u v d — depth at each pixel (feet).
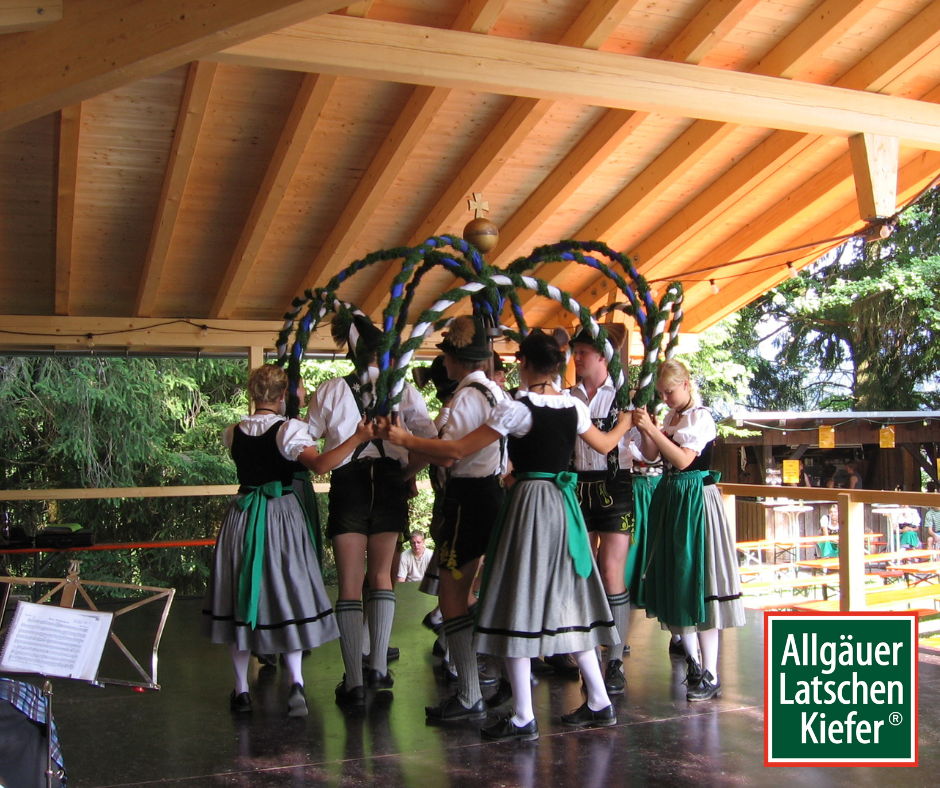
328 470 10.17
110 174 19.26
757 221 25.04
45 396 34.04
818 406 51.57
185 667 13.34
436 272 24.75
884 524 38.29
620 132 19.80
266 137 18.94
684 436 11.09
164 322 23.12
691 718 10.57
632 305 11.44
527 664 9.82
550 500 9.64
